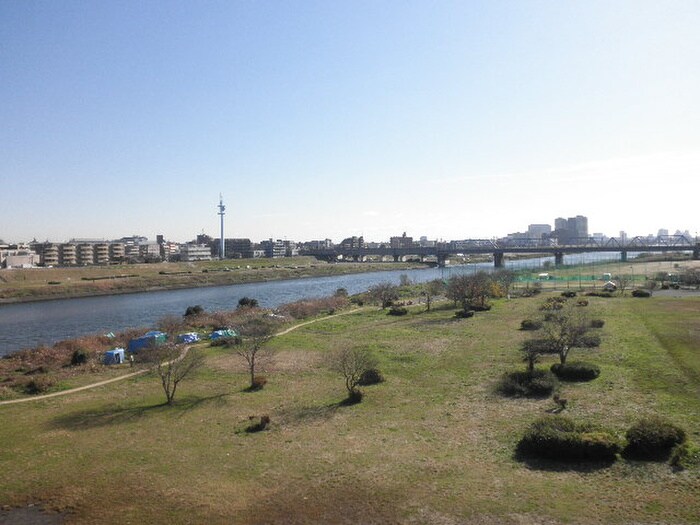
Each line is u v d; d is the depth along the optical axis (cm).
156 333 6581
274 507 2203
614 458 2502
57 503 2327
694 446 2520
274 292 14825
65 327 9000
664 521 1927
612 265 18312
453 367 4562
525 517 2012
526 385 3762
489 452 2705
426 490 2291
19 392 4356
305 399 3850
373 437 3008
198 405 3781
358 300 10375
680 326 5719
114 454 2892
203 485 2450
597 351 4741
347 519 2073
